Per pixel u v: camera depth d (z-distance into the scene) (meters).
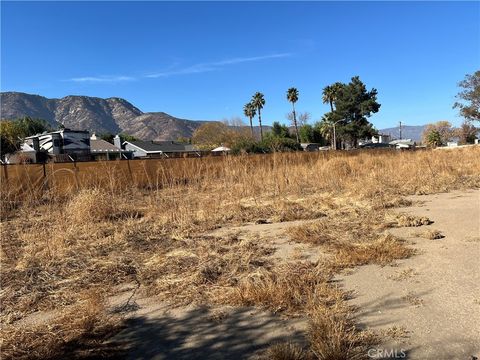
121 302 4.44
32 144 44.19
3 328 3.93
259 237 6.89
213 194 11.11
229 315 3.89
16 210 10.23
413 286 4.27
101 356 3.30
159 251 6.26
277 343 3.29
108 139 76.06
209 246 6.25
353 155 22.84
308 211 8.91
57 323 3.93
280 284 4.30
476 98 54.12
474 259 5.00
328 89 77.19
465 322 3.42
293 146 49.00
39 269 5.60
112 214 9.04
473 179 13.38
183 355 3.25
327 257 5.39
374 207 8.88
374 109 72.38
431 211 8.42
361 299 4.02
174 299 4.39
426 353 3.00
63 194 11.38
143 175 14.35
